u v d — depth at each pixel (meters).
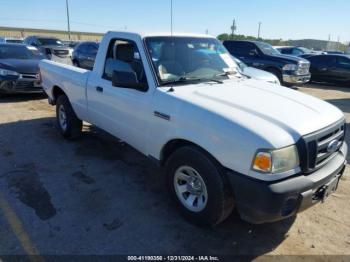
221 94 3.32
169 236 3.15
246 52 13.03
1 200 3.70
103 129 4.62
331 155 3.12
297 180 2.66
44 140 5.70
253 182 2.62
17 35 54.50
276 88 3.80
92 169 4.58
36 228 3.22
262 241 3.12
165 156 3.58
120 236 3.13
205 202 3.06
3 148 5.28
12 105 8.31
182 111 3.12
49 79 5.95
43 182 4.15
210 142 2.86
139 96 3.66
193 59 3.99
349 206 3.77
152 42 3.77
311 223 3.43
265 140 2.56
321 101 3.50
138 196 3.87
